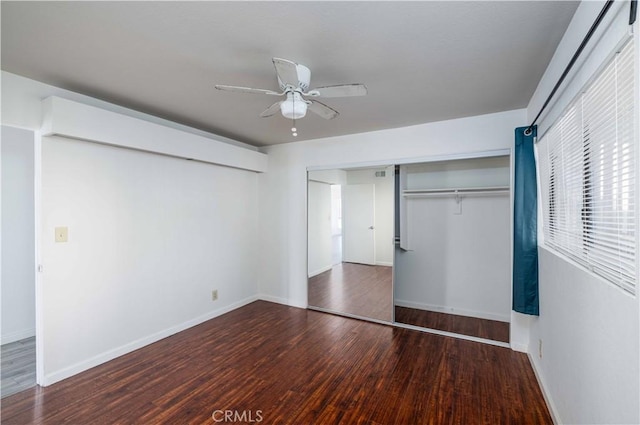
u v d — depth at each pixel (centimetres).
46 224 235
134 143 279
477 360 276
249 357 282
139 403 215
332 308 404
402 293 423
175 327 337
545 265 229
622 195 115
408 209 415
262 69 214
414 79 229
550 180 224
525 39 176
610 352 119
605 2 118
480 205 374
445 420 198
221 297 399
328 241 409
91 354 262
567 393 173
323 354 288
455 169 376
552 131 213
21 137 324
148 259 310
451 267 392
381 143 368
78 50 189
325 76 224
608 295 121
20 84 224
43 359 234
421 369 261
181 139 323
